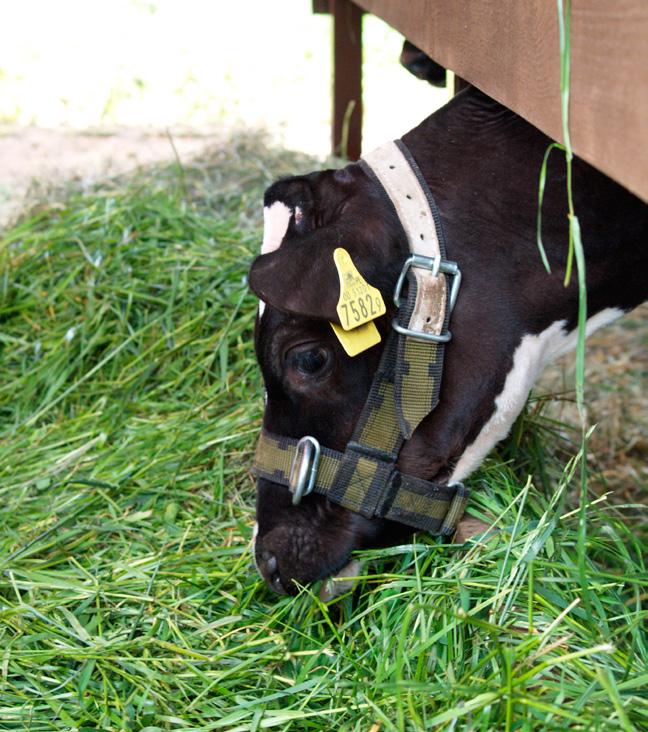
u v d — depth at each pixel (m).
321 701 2.22
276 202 2.37
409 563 2.40
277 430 2.46
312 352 2.35
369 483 2.38
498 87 2.11
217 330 3.85
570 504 2.96
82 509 3.03
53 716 2.27
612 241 2.40
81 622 2.55
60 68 9.32
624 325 4.65
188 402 3.58
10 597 2.70
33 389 3.73
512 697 1.79
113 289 4.00
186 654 2.39
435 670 2.11
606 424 3.81
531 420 3.04
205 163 5.35
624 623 2.27
